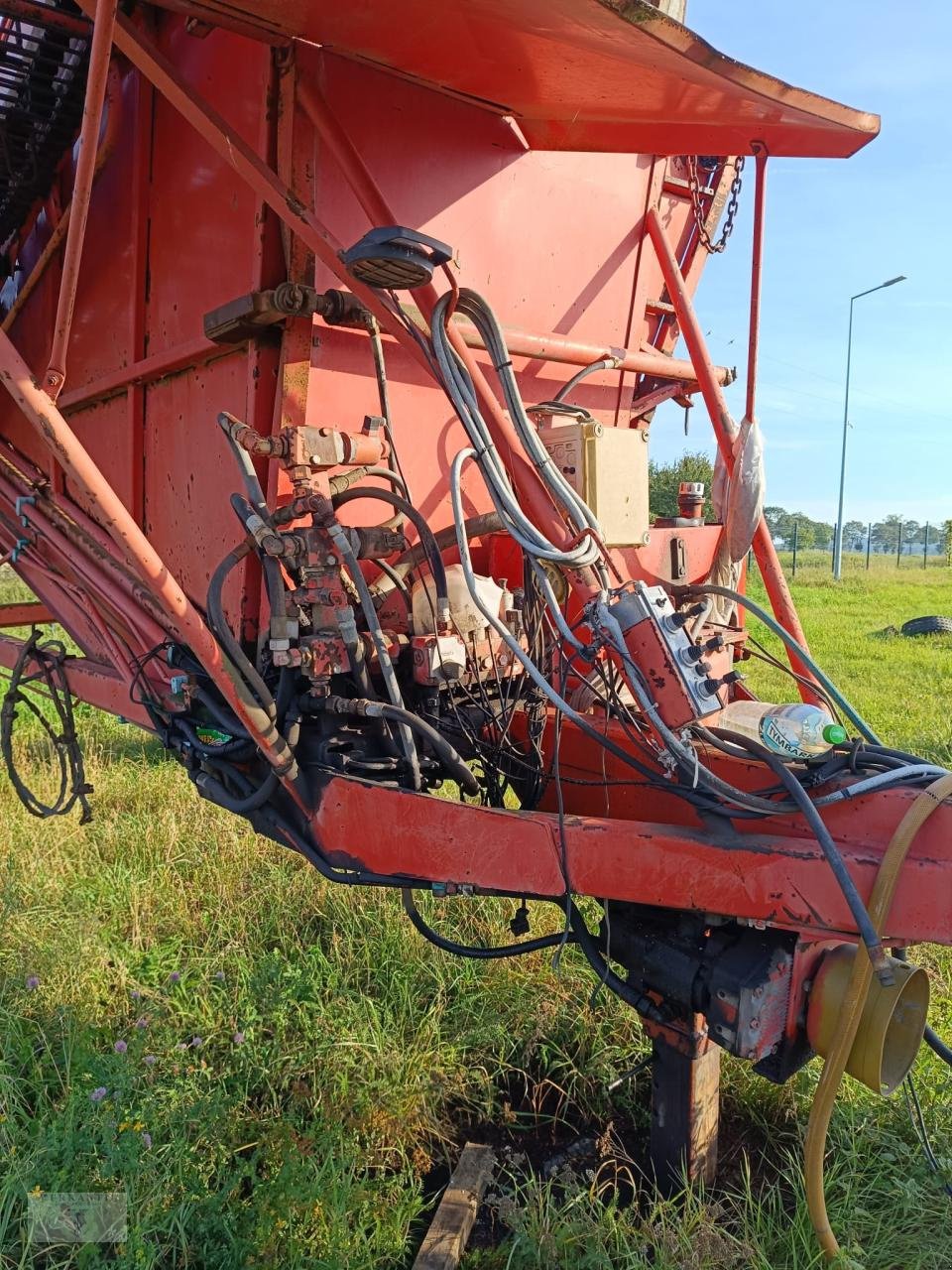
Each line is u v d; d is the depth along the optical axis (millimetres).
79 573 3330
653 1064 2703
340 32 2232
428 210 2844
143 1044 2906
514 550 3096
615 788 2732
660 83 2217
